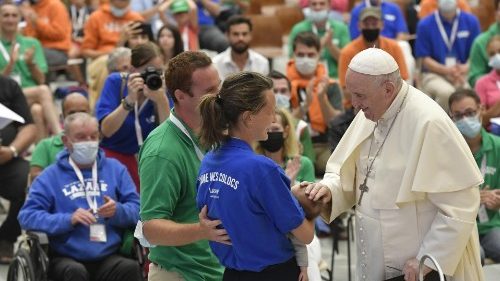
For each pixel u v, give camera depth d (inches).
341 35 1144.8
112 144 673.0
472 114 686.5
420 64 1129.4
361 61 419.5
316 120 896.3
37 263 603.8
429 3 1282.0
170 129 429.1
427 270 422.9
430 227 426.3
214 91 423.8
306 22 1144.8
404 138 424.2
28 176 764.0
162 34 941.2
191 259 439.2
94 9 1267.2
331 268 720.3
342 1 1293.1
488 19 1370.6
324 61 1093.1
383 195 429.1
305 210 417.7
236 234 389.4
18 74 984.3
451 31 1120.2
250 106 386.0
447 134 418.0
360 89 418.9
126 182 644.7
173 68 425.1
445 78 1104.8
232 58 980.6
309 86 895.7
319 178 898.1
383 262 435.5
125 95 668.1
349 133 460.8
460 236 416.8
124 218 621.3
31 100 952.9
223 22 1272.1
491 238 685.3
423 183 414.9
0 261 757.9
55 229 608.7
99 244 618.8
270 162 387.9
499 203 661.9
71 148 633.0
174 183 420.8
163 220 414.0
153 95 615.2
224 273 410.3
